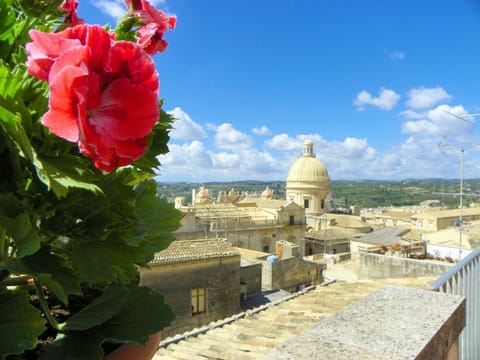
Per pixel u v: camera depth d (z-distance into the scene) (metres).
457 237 29.27
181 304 15.97
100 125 1.04
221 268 17.06
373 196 167.50
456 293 4.61
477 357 5.30
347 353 2.38
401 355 2.35
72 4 1.55
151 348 1.61
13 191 1.22
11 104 1.13
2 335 1.11
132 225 1.49
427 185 188.25
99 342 1.29
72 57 1.02
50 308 1.72
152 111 1.09
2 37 1.45
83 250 1.28
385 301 3.36
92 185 1.06
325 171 73.50
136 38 1.50
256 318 7.95
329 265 31.17
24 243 1.08
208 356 5.93
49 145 1.22
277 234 51.44
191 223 39.12
